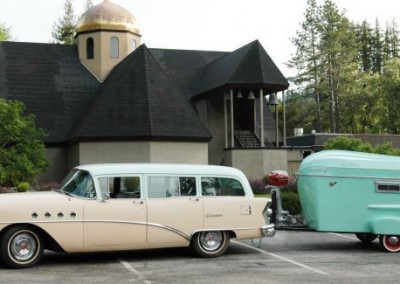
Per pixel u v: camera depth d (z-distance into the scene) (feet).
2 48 102.22
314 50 188.34
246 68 92.79
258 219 36.65
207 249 35.53
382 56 244.63
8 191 71.05
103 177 33.73
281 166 92.89
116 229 33.32
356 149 79.05
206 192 35.96
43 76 100.01
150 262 33.88
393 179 38.65
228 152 93.40
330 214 38.40
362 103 182.91
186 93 106.01
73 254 37.11
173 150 81.97
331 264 33.22
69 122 93.81
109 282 27.78
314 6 188.65
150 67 87.20
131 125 80.84
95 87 101.60
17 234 31.71
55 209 32.22
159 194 34.71
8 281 28.02
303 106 187.93
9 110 75.20
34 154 76.23
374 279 28.63
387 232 37.93
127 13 109.29
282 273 30.22
